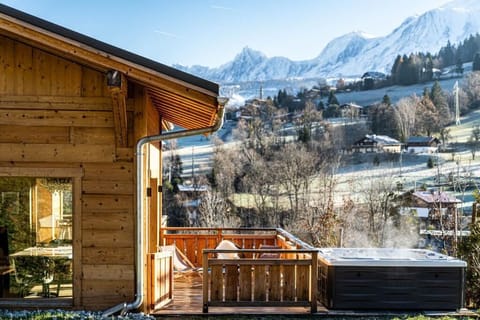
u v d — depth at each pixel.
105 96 7.11
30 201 7.26
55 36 6.26
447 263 7.75
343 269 7.66
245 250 7.36
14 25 6.27
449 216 23.80
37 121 7.11
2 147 7.09
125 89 6.54
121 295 7.09
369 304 7.66
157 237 9.94
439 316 7.53
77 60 6.97
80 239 7.11
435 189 31.62
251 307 7.68
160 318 7.16
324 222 26.64
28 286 7.24
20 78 7.13
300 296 7.47
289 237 9.30
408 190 31.34
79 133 7.11
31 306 7.11
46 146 7.11
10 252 7.26
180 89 6.43
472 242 12.70
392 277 7.68
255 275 7.43
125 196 7.11
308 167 35.22
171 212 35.47
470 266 12.40
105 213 7.10
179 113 10.23
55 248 7.22
